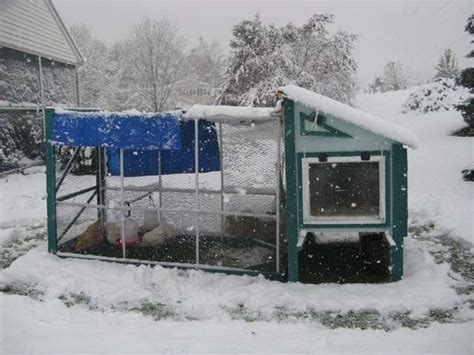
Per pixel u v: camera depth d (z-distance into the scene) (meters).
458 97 22.30
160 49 34.56
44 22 16.81
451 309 4.99
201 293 5.45
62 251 6.89
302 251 6.97
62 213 7.00
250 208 6.79
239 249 6.86
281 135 6.25
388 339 4.23
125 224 7.06
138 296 5.38
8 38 14.52
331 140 5.64
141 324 4.67
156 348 4.04
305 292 5.39
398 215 5.62
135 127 5.98
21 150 15.34
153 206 7.55
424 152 14.94
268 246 6.70
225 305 5.17
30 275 5.93
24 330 4.43
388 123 5.56
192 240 7.28
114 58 38.38
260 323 4.68
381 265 6.07
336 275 6.03
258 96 22.72
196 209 6.14
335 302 5.10
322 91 23.42
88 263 6.44
